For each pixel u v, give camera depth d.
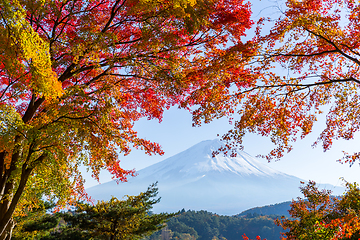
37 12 6.34
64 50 7.21
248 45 7.11
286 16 7.39
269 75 8.10
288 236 13.48
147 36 7.02
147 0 6.27
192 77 7.76
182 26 6.87
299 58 8.24
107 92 7.80
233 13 7.15
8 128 5.46
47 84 5.42
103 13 8.12
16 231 17.09
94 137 7.18
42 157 6.13
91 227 17.66
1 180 6.22
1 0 4.71
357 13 7.41
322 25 7.47
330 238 5.73
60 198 7.27
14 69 5.30
